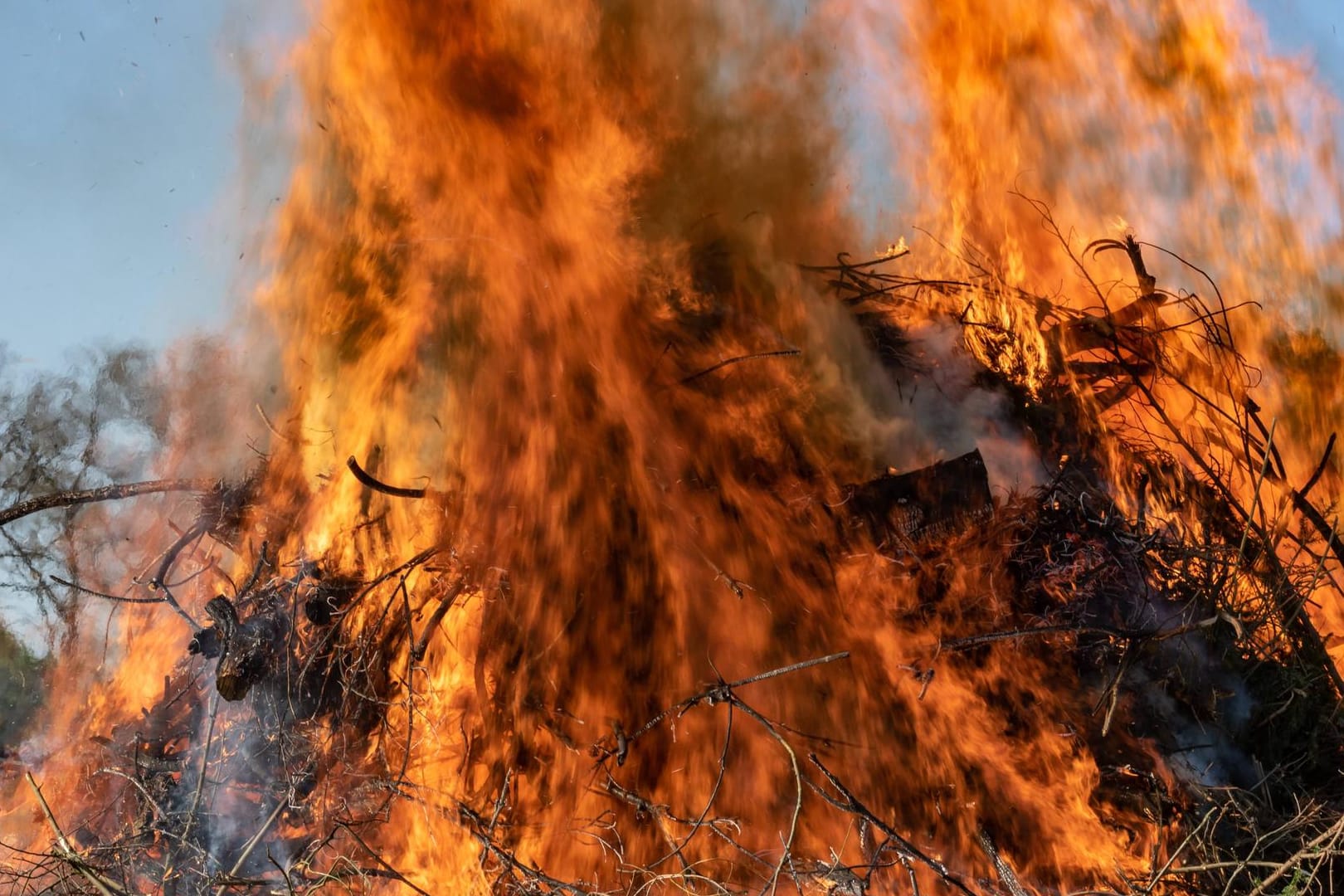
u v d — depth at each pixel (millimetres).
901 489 4484
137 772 4363
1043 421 5137
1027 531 4422
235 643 4270
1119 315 5750
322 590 4535
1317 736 4328
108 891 3648
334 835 4066
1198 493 5199
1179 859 3811
